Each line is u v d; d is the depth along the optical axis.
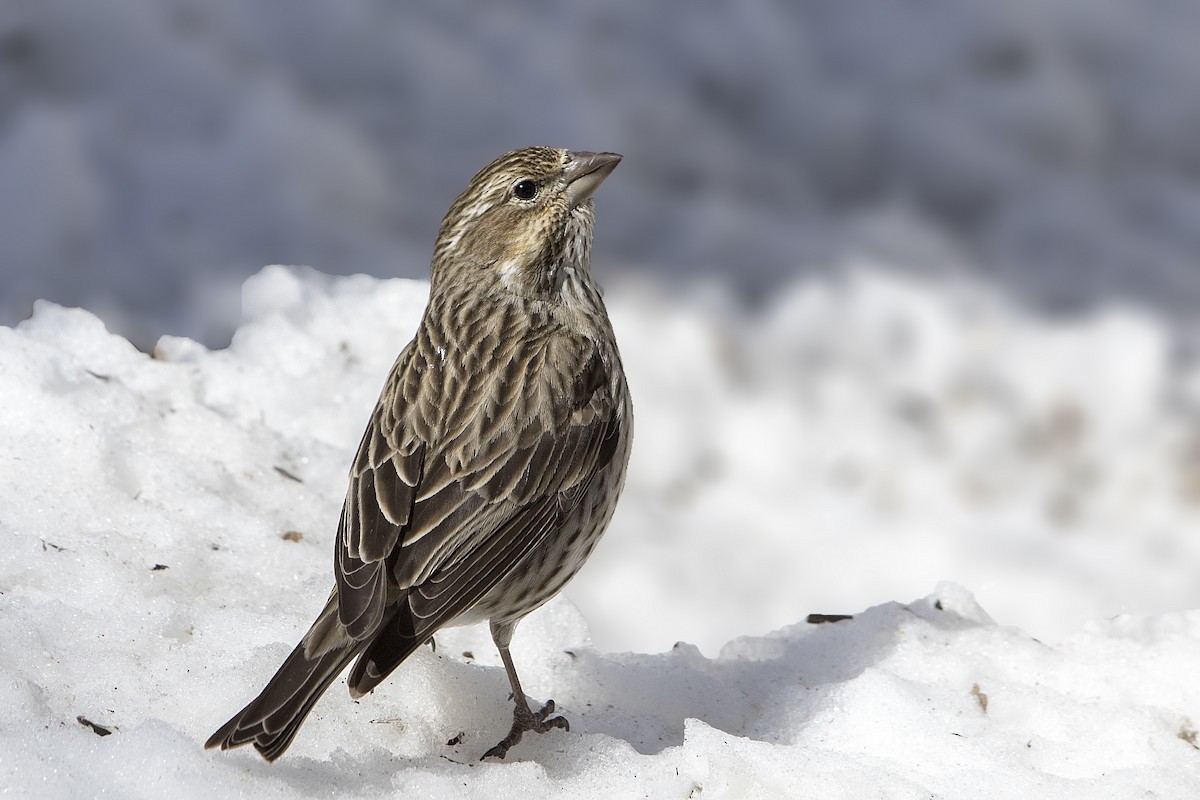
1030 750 7.50
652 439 15.18
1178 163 21.73
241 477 9.34
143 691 7.04
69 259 18.67
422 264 19.05
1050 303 18.69
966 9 23.09
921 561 13.84
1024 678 8.25
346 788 6.52
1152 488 14.97
